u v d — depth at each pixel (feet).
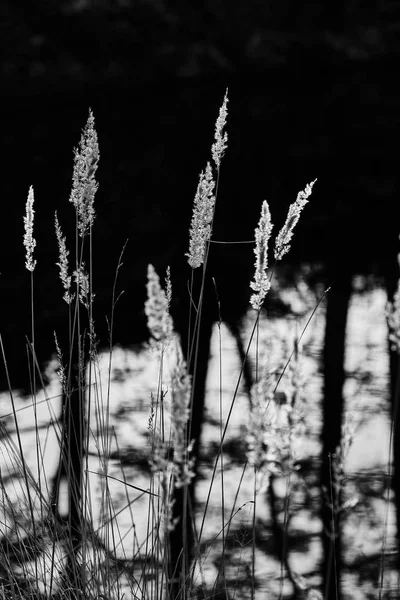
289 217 6.50
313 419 14.75
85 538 7.31
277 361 17.30
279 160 37.01
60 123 44.50
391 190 32.89
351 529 11.39
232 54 56.08
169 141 40.19
